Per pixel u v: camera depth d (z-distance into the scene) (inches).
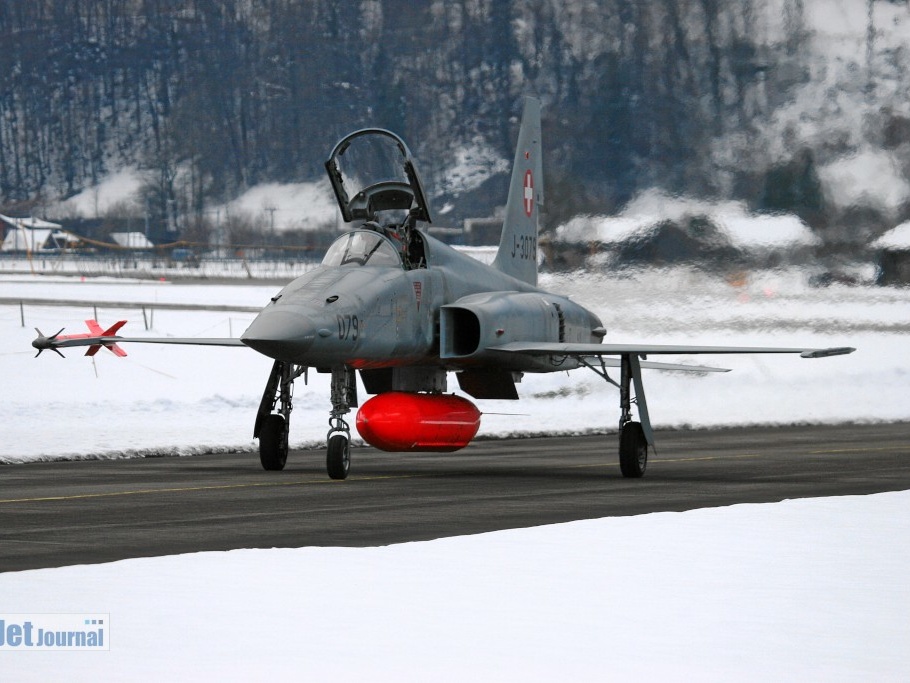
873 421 4340.6
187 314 7667.3
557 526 1621.6
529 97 3393.2
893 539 1504.7
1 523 1749.5
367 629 1013.2
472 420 2773.1
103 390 4766.2
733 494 2178.9
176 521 1775.3
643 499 2089.1
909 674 892.0
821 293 5925.2
